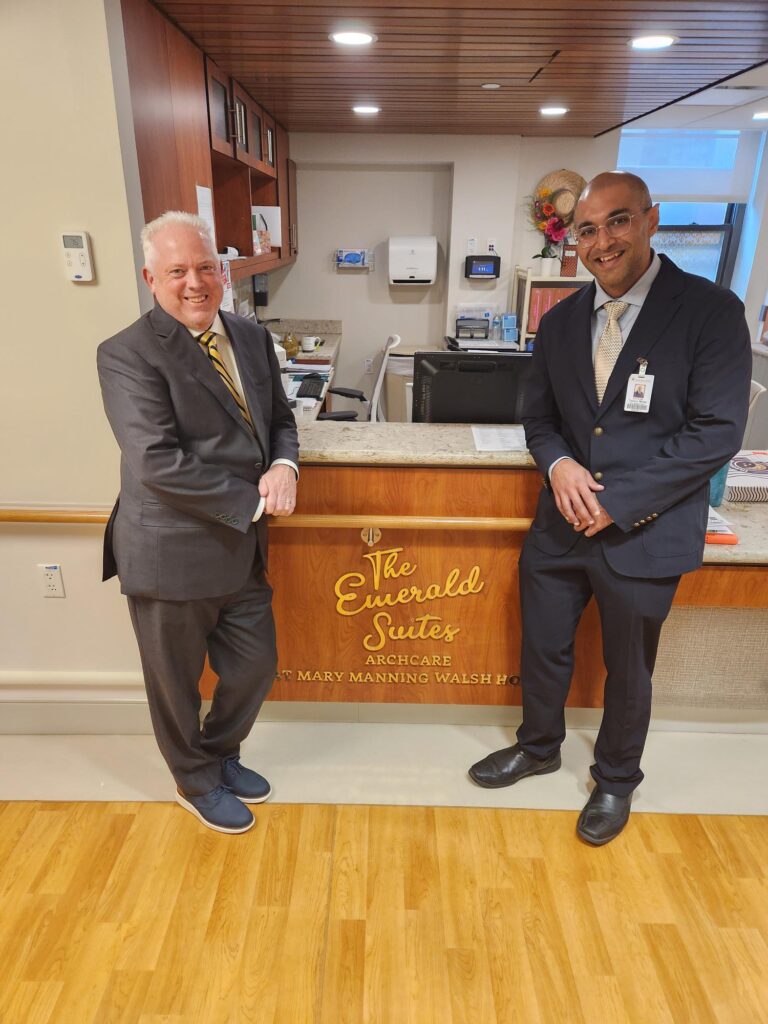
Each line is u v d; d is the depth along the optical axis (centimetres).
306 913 168
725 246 589
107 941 160
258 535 174
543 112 388
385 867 180
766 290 571
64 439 191
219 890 173
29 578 209
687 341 153
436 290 543
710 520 198
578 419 170
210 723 196
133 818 195
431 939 162
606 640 178
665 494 155
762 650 218
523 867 181
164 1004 148
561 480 166
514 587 210
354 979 153
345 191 519
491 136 480
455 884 176
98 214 171
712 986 152
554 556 180
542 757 207
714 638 217
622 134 550
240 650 181
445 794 205
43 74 159
